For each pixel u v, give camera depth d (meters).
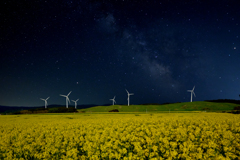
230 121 16.47
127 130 12.67
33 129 14.83
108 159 7.71
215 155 6.95
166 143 8.39
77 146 9.71
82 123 17.98
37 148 9.28
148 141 9.02
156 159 6.55
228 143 8.43
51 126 16.11
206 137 10.11
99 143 9.45
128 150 8.69
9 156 8.01
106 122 17.83
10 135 12.40
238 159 6.99
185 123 16.62
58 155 8.41
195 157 6.80
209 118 20.28
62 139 11.32
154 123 16.88
